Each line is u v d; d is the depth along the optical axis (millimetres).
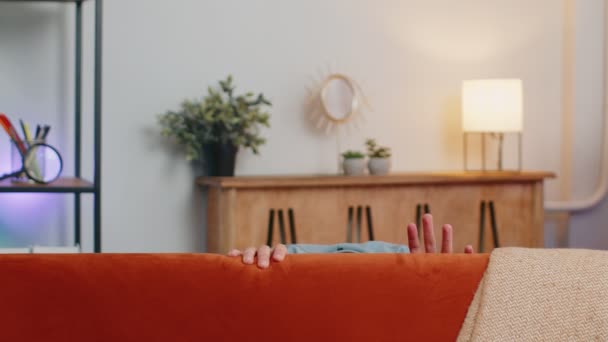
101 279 1775
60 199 3836
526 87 4570
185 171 3984
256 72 4102
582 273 1793
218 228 3756
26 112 3750
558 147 4656
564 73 4641
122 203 3906
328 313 1819
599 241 4762
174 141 3961
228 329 1799
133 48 3906
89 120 3822
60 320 1759
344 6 4242
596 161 4703
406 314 1834
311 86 4191
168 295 1787
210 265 1813
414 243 2129
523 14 4555
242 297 1803
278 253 1850
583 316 1753
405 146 4367
